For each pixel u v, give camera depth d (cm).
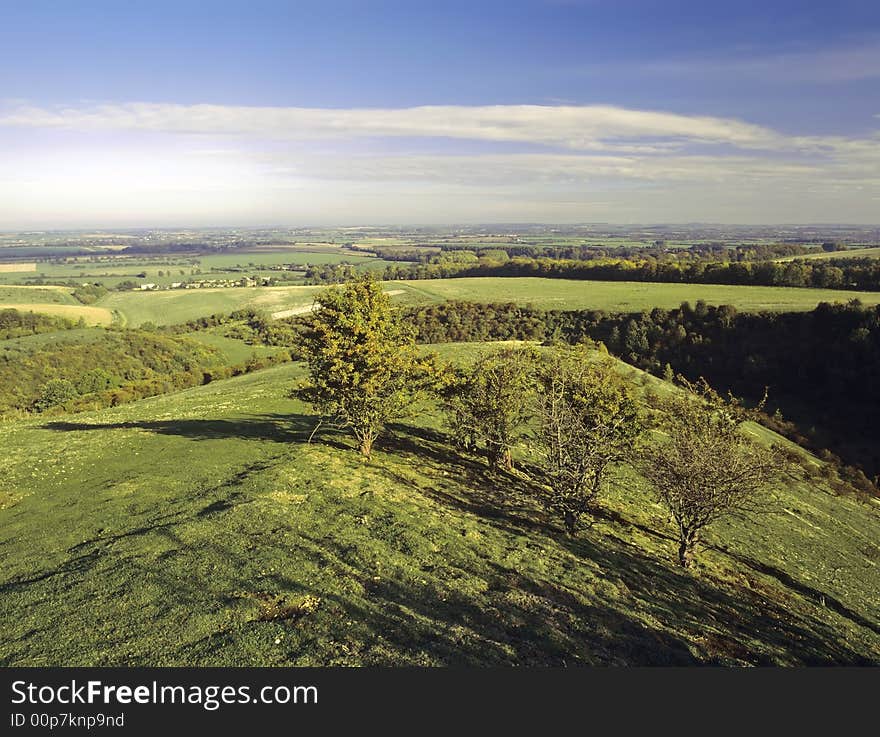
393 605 1389
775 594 2042
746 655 1420
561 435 2238
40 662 1142
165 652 1173
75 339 9844
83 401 6919
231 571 1509
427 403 3844
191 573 1499
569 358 2666
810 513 3309
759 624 1688
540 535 2047
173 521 1884
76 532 1867
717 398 2447
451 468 2805
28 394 8206
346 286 2753
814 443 5784
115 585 1434
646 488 3022
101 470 2709
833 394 6581
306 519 1930
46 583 1461
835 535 3077
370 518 1989
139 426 3731
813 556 2642
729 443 2056
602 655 1291
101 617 1291
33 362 8838
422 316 10762
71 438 3481
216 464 2639
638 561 2012
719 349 8081
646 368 8181
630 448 2255
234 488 2230
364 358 2591
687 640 1432
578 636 1356
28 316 12031
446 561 1698
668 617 1558
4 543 1831
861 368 6656
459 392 2783
